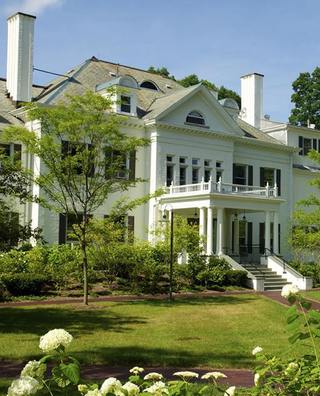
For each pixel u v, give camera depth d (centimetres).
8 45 3228
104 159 2141
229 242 3544
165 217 2889
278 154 4034
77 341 1326
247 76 4472
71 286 2409
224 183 3353
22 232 1636
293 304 473
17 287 2189
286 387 440
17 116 3031
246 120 4456
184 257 2933
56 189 2352
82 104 2141
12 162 1775
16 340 1314
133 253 2616
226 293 2614
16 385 324
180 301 2212
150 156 3244
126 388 369
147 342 1341
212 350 1266
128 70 3884
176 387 392
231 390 428
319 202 2969
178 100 3300
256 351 484
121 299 2231
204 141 3462
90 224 2347
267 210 3359
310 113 6006
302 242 3161
